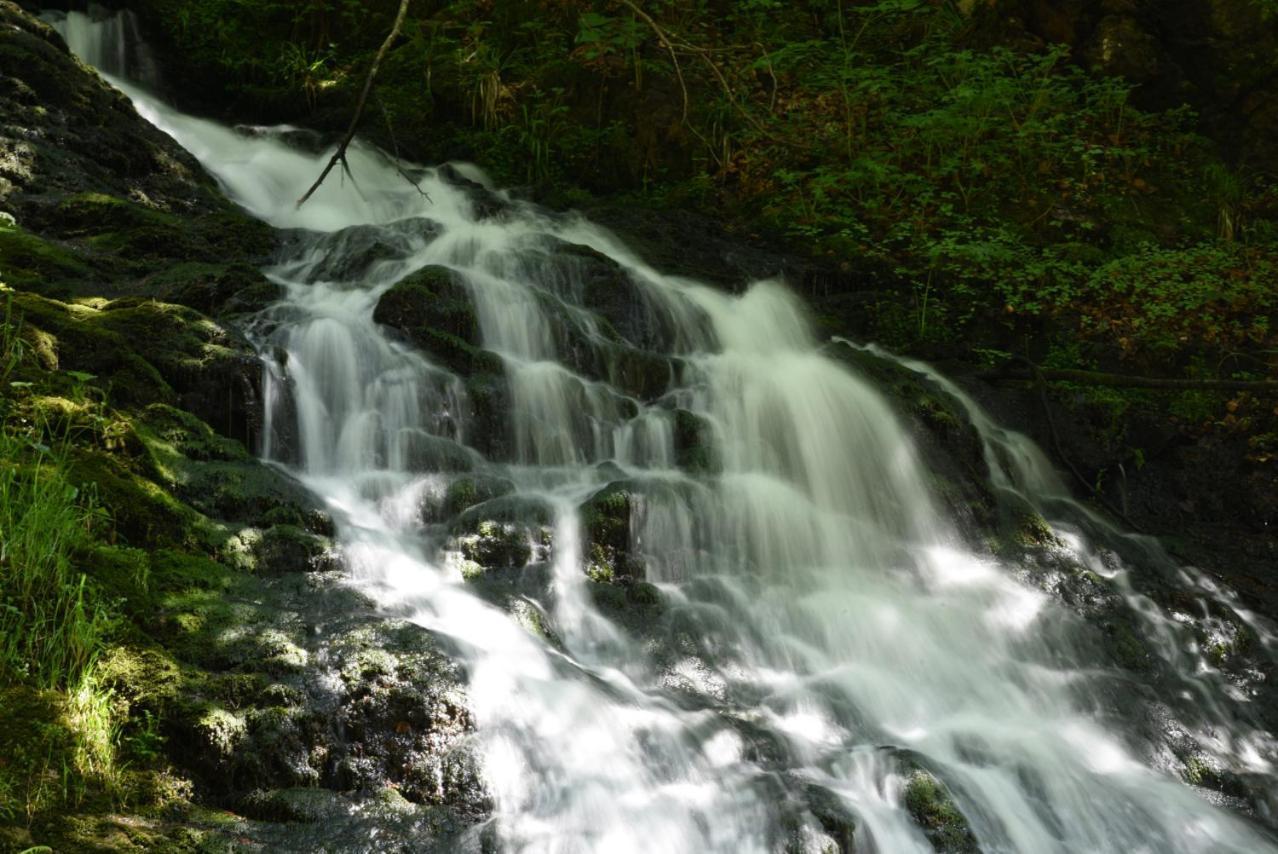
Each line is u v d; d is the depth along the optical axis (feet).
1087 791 20.97
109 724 16.28
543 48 46.47
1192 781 22.59
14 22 36.50
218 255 31.01
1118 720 23.59
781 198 41.73
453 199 39.70
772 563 25.40
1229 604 28.66
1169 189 44.11
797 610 23.97
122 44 45.16
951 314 37.42
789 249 40.24
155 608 18.57
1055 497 31.81
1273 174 45.06
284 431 24.82
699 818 17.75
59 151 33.17
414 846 16.08
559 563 23.29
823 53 47.09
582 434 27.32
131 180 34.50
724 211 42.32
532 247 32.53
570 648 21.49
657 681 21.27
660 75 45.21
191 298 27.40
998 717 22.76
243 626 18.76
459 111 45.55
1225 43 45.88
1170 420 34.76
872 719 21.72
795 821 17.81
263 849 15.47
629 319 31.68
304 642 18.69
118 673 16.97
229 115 45.96
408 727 17.69
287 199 38.70
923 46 44.83
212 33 47.37
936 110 41.34
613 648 21.79
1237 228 42.98
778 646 22.97
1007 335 37.17
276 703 17.40
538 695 18.88
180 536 20.35
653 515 24.67
